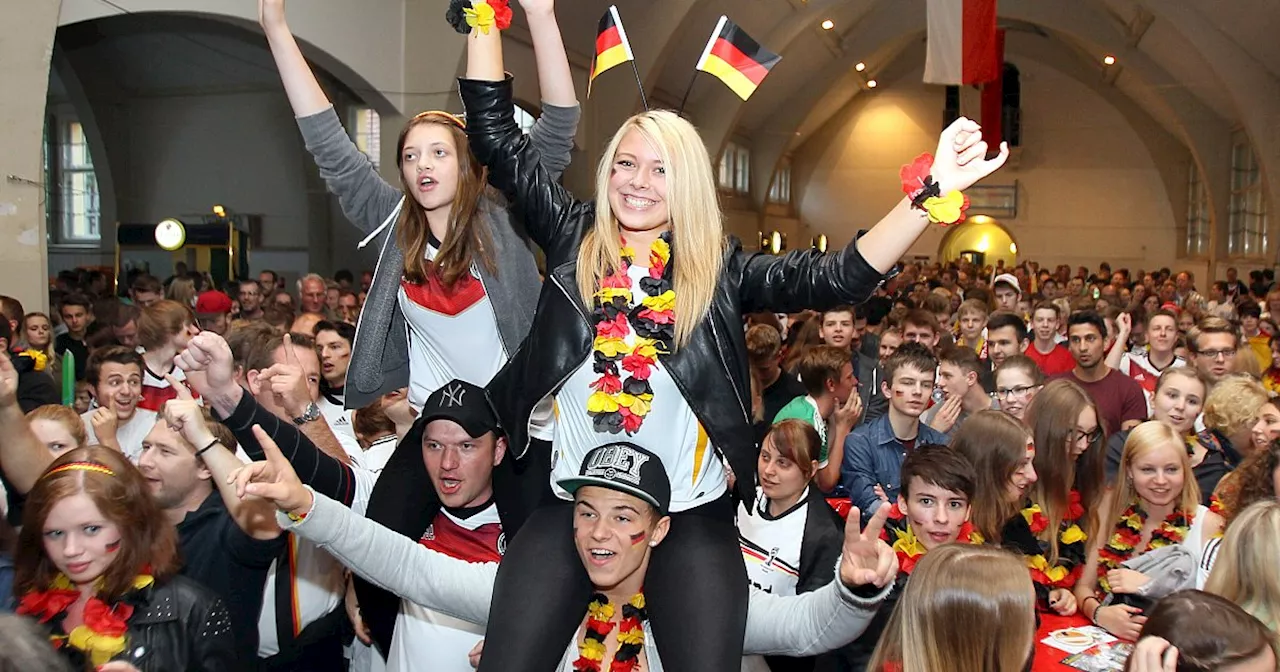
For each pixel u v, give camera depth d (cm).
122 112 1725
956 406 470
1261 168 1931
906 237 208
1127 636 340
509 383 232
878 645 239
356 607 313
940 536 321
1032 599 227
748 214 2609
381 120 1198
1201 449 446
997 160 207
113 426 355
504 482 263
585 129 1561
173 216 1730
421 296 263
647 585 213
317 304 899
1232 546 277
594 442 224
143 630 237
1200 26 1902
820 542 328
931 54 1116
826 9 2022
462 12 239
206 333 246
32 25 739
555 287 229
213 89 1670
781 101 2578
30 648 178
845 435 462
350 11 1094
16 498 328
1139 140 2684
